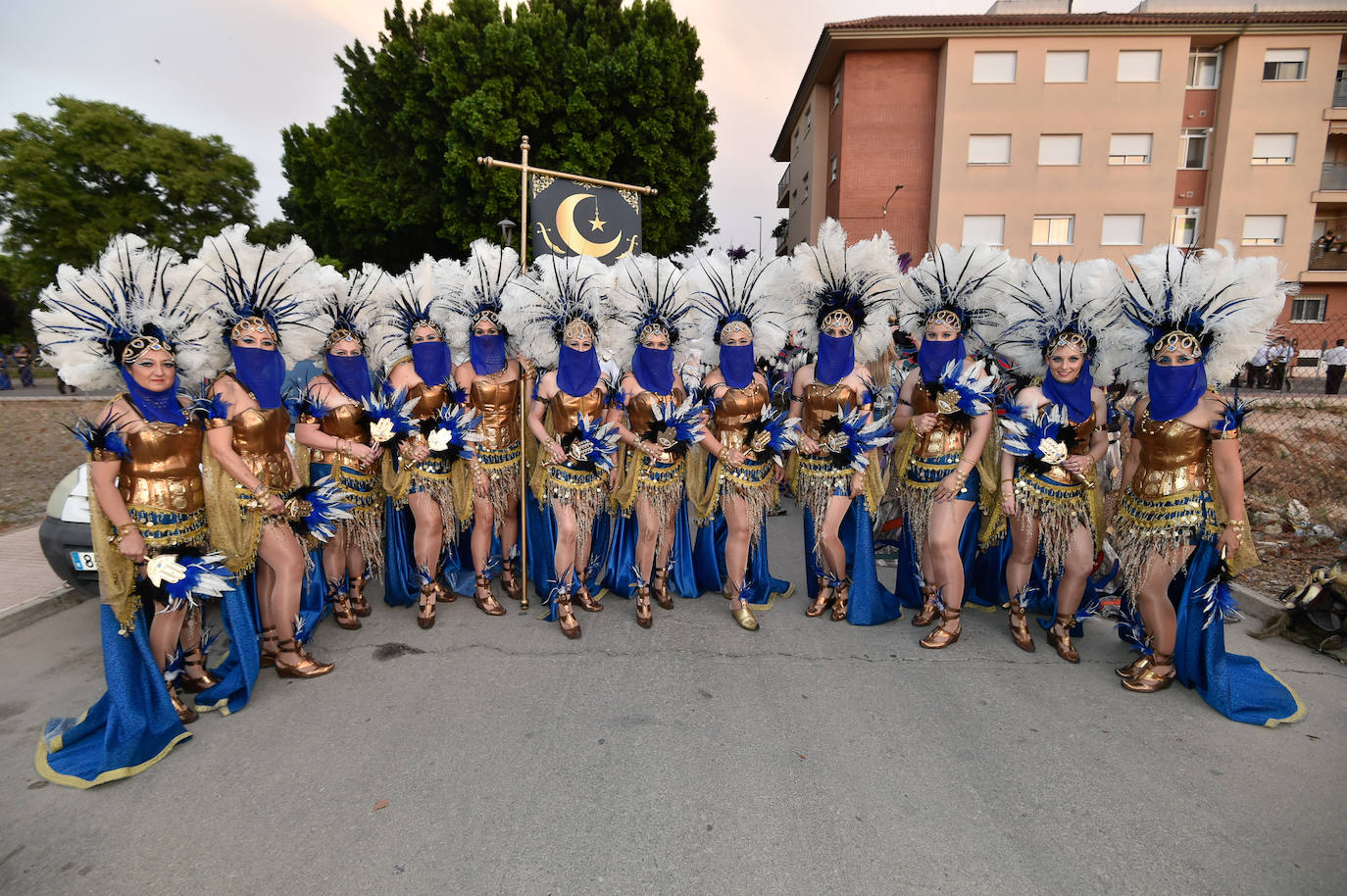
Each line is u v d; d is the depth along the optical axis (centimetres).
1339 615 369
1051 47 2042
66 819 241
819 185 2472
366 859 221
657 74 1448
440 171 1531
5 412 1348
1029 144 2089
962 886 209
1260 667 327
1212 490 317
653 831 234
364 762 275
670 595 462
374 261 1830
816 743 288
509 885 210
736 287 402
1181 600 331
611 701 324
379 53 1495
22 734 298
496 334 418
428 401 421
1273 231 2219
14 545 580
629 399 420
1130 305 324
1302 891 206
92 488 271
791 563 558
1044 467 352
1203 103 2200
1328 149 2331
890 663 367
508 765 273
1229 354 304
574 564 431
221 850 225
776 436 402
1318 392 1452
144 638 285
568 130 1454
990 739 291
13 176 2438
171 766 273
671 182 1566
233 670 324
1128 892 206
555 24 1435
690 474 439
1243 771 267
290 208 2503
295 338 353
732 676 351
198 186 2556
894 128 2147
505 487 440
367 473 405
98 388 286
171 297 292
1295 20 2048
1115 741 289
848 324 398
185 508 295
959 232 2133
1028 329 365
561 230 732
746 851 225
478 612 443
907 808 246
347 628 412
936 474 397
